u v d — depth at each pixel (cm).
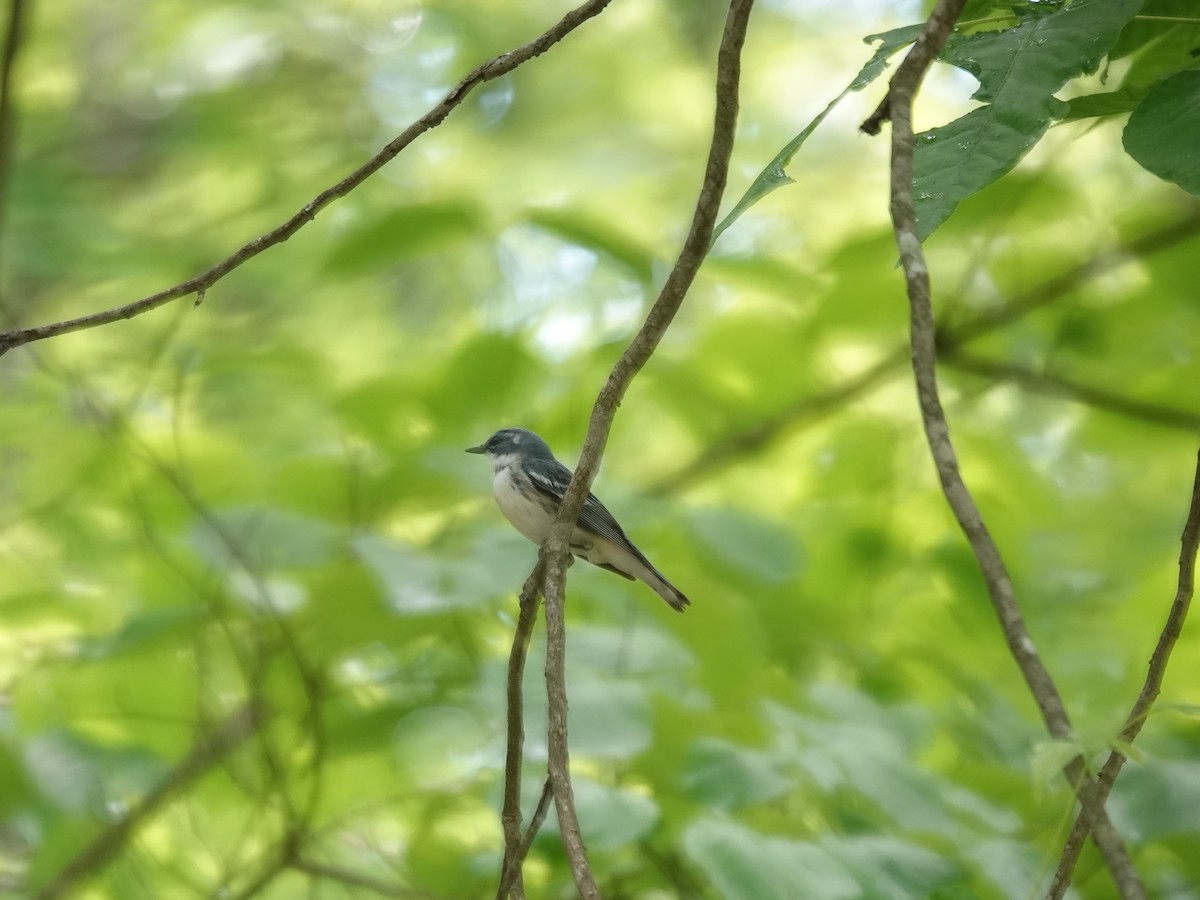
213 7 1586
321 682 915
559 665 518
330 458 1011
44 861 932
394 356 1430
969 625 1068
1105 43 409
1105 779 420
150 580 1034
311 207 555
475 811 925
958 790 858
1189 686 989
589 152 1639
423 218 989
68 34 1523
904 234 375
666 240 1547
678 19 1691
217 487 1072
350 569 895
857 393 1149
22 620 1027
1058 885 421
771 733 802
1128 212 1078
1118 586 1157
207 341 1281
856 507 1138
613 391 543
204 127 1462
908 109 389
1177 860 884
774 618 1016
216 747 934
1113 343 1084
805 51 1677
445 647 945
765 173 412
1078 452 1199
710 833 680
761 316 1088
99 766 909
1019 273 1111
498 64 550
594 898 442
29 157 1345
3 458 1295
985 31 458
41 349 1117
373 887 913
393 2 1645
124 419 1032
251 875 942
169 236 1400
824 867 686
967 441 1120
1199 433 1077
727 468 1191
